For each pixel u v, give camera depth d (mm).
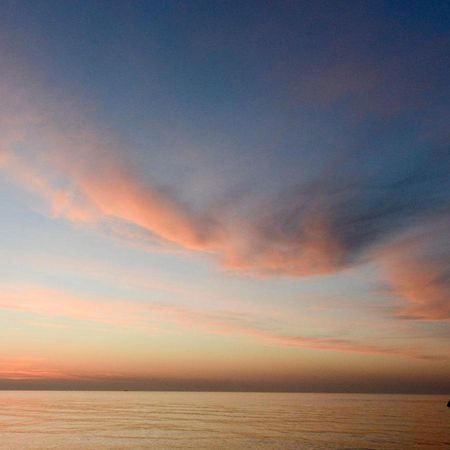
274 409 160125
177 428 83625
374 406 190375
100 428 81750
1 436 69125
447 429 83312
